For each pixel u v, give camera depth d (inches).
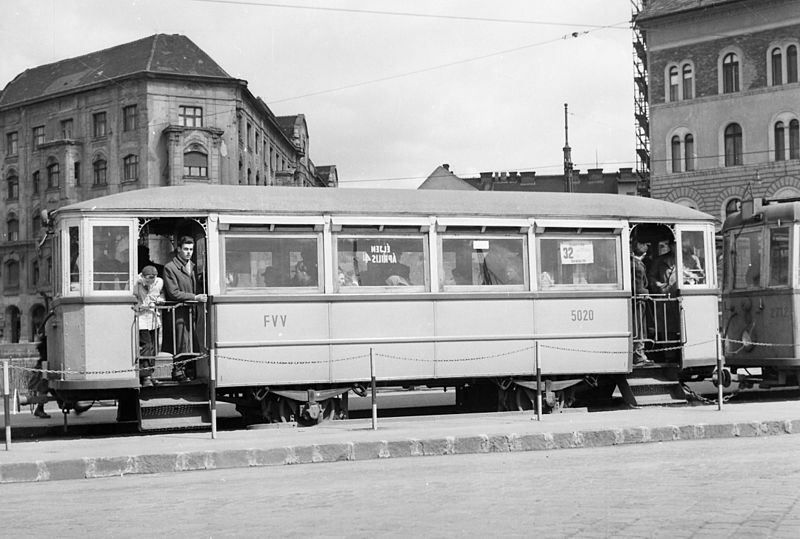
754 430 568.4
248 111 2878.9
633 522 294.2
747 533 273.7
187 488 402.3
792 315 796.6
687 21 2230.6
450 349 665.0
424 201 674.8
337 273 647.8
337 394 650.2
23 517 339.9
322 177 4537.4
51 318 649.6
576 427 550.0
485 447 512.1
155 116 2677.2
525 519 305.0
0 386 971.3
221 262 628.4
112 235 621.0
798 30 2106.3
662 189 2268.7
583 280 702.5
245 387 634.8
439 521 305.9
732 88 2190.0
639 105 2632.9
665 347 743.7
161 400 621.6
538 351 621.6
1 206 3078.2
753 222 840.3
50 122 2933.1
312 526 303.6
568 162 2134.6
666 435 548.4
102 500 375.9
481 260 678.5
